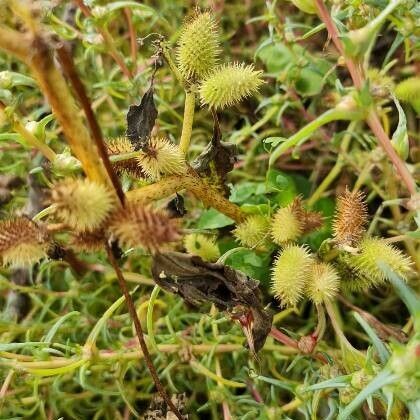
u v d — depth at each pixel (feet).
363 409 0.58
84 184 0.39
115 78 0.90
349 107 0.46
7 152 0.81
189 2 0.89
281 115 0.82
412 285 0.63
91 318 0.71
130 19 0.80
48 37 0.35
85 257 0.74
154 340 0.61
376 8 0.62
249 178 0.79
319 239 0.64
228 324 0.69
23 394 0.67
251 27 0.91
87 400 0.67
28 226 0.42
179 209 0.54
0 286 0.73
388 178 0.66
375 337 0.46
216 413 0.65
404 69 0.78
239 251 0.64
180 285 0.50
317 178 0.80
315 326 0.68
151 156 0.51
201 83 0.54
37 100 0.86
